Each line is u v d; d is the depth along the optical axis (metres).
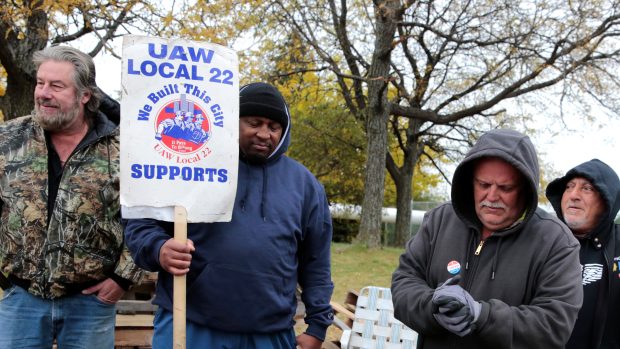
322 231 2.68
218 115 2.33
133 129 2.25
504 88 16.75
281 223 2.47
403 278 2.39
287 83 15.77
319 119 20.39
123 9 7.04
